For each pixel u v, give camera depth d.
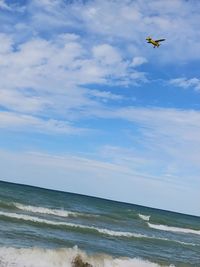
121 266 19.56
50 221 28.69
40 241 20.95
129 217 53.09
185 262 24.27
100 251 21.86
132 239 29.52
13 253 17.25
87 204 71.81
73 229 27.86
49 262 17.56
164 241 32.34
